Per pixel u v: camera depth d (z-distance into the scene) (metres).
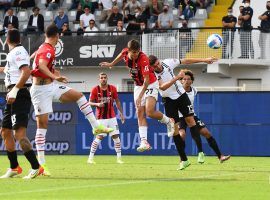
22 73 28.17
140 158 48.56
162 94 36.28
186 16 70.88
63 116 53.69
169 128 35.06
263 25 66.81
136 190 24.80
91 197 22.81
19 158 48.34
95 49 67.75
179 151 35.31
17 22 70.88
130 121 52.81
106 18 71.94
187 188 25.50
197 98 52.00
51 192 24.19
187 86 40.75
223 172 33.62
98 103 43.16
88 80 69.81
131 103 52.66
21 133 28.98
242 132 51.72
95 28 69.88
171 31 66.06
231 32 65.56
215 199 22.36
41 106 30.62
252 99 51.44
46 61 29.66
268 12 67.00
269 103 51.19
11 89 29.02
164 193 23.97
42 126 30.88
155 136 52.84
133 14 70.94
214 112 51.94
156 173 32.78
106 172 33.47
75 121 53.53
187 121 37.62
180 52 66.00
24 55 28.48
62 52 68.12
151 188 25.44
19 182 27.67
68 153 53.69
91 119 30.89
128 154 53.12
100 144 53.34
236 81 68.69
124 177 30.25
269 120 51.28
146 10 70.56
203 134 40.09
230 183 27.42
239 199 22.39
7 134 30.14
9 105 29.91
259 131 51.44
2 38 67.94
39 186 26.16
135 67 33.97
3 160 46.06
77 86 69.69
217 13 71.62
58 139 53.75
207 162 43.19
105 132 31.11
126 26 70.38
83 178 29.66
